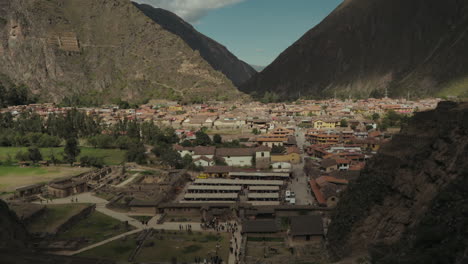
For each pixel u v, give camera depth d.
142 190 130.75
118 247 84.06
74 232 93.94
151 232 93.75
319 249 80.12
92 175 150.38
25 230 85.62
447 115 67.31
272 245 85.12
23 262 47.53
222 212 104.94
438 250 46.31
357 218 71.38
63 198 124.62
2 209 80.56
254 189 124.00
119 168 166.50
